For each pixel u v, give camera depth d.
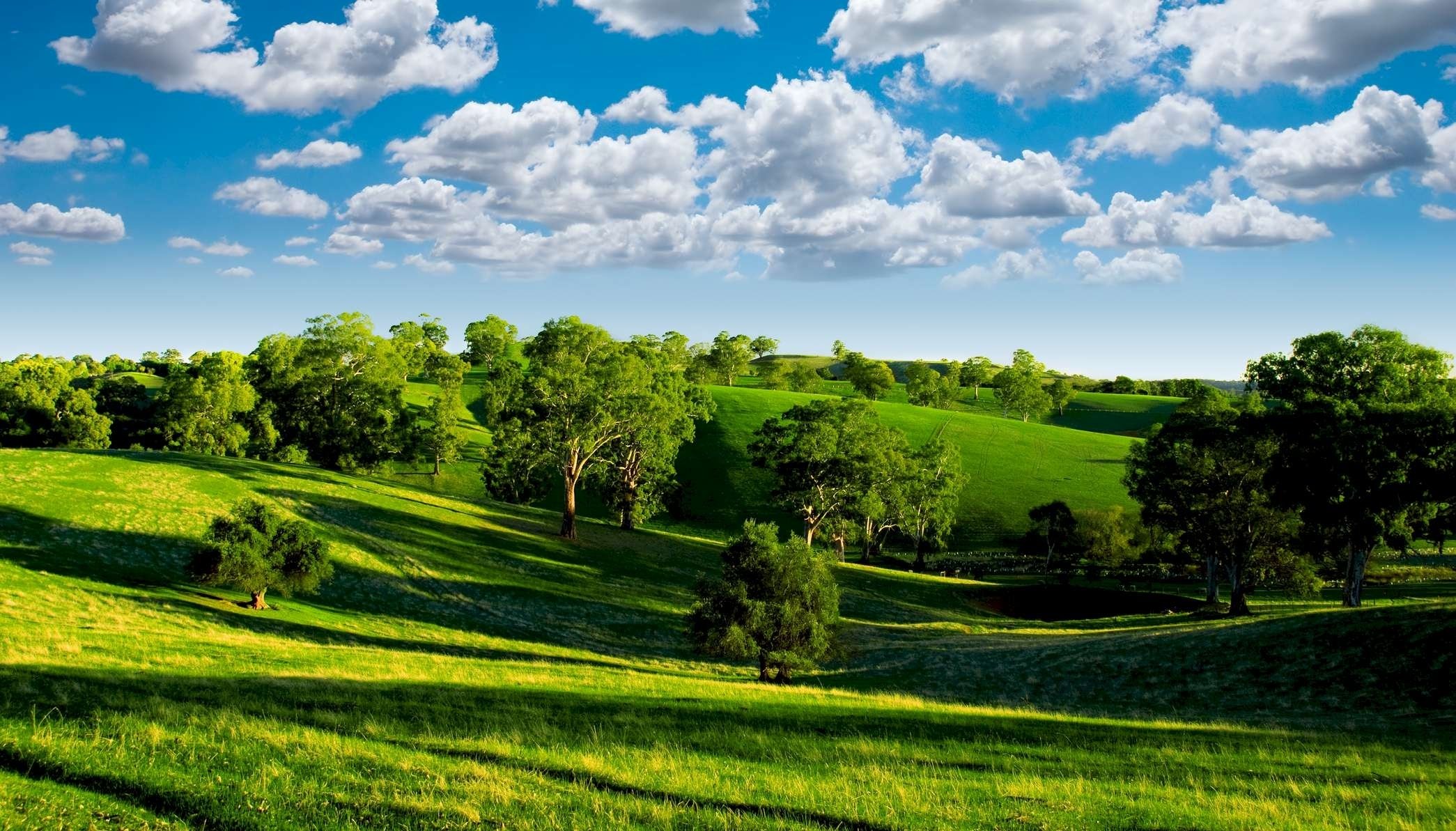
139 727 15.88
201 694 20.00
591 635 48.19
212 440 87.25
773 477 116.75
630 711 23.09
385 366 86.31
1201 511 58.59
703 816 12.88
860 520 88.38
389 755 15.41
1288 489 50.81
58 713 16.66
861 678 41.16
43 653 24.39
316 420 84.12
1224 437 57.25
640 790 14.38
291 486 63.59
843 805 13.80
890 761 18.25
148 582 40.06
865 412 86.62
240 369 91.12
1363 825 13.88
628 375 68.75
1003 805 14.34
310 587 40.12
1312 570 56.97
